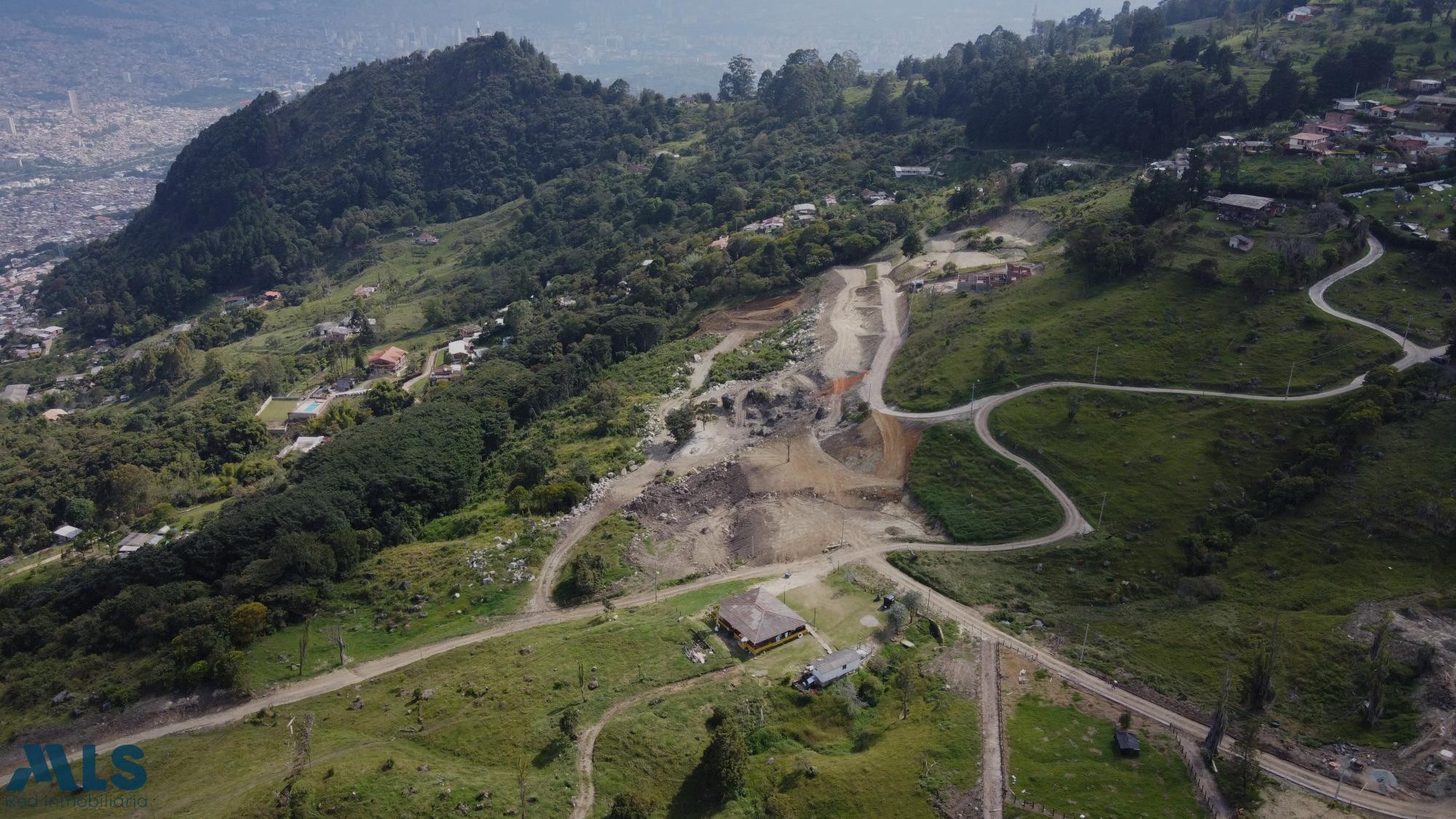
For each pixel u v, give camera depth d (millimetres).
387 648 90125
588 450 133500
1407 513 91188
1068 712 76312
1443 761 68250
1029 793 67438
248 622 89250
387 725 75875
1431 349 114125
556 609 95875
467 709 76875
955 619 90500
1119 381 121250
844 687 79250
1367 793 66750
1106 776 68938
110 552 133125
